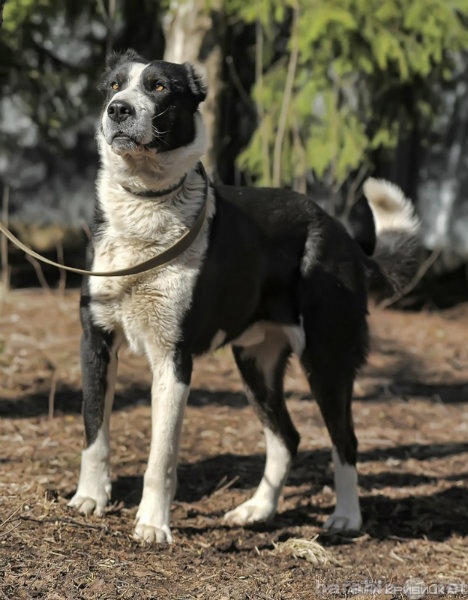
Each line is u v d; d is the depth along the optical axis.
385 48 11.38
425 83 13.05
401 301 15.32
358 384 10.99
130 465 7.66
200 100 6.23
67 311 12.70
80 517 6.23
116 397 9.66
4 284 13.73
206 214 6.21
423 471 8.38
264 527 6.77
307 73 12.32
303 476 7.96
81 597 5.14
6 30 12.03
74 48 14.99
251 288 6.58
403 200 7.52
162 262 5.98
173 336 6.11
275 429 7.04
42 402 9.18
